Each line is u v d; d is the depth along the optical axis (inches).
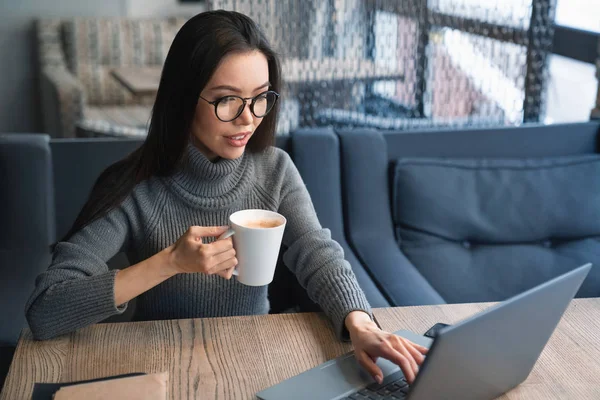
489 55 95.4
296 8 87.6
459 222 88.1
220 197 55.4
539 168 91.9
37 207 78.4
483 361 37.3
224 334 48.2
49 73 176.9
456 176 89.4
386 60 92.5
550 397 42.1
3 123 194.7
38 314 46.5
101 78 188.5
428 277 82.9
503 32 94.9
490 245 89.5
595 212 91.0
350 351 46.5
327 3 88.4
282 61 88.9
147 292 56.4
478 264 85.4
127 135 147.6
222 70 48.4
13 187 77.7
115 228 53.1
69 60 189.0
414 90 94.9
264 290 59.0
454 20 92.7
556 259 86.9
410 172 88.0
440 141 91.3
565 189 91.1
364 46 91.3
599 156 94.4
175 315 56.7
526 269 85.2
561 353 47.0
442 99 96.0
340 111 93.8
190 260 45.1
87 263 49.2
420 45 92.9
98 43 190.7
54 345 46.1
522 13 94.3
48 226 79.2
